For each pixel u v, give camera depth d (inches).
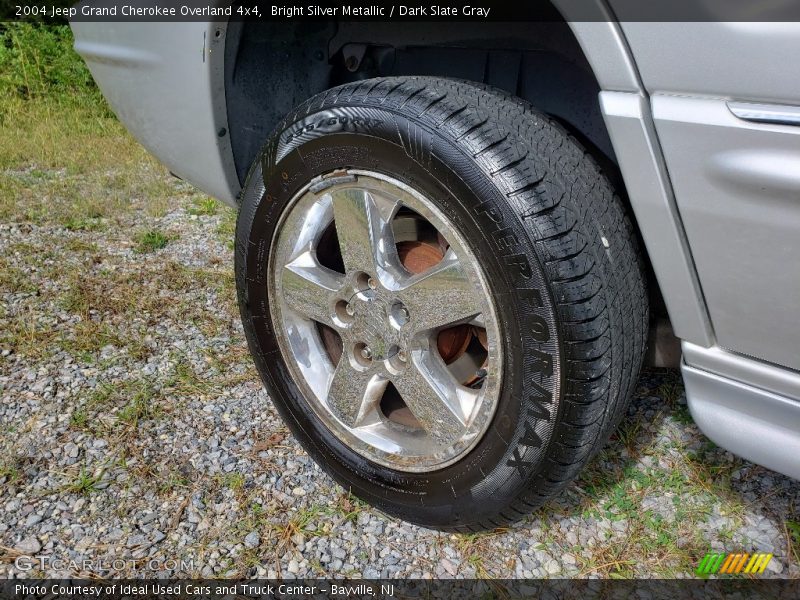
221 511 83.7
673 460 90.5
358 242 73.2
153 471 89.4
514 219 60.6
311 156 73.6
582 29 56.5
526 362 63.9
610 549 78.6
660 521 81.9
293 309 83.0
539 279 60.8
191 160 96.8
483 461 70.1
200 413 100.4
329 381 83.6
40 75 276.2
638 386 103.8
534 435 65.5
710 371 64.6
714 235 56.1
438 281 68.1
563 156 65.3
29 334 118.1
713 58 51.4
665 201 57.5
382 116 66.7
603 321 62.2
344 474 83.0
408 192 67.5
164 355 114.0
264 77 91.0
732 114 51.7
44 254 147.3
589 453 67.4
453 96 66.2
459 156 62.4
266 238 81.6
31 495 85.3
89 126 246.7
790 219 51.5
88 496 85.4
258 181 80.2
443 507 75.0
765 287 55.6
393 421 82.9
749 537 80.0
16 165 204.7
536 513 83.1
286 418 88.7
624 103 56.6
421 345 72.8
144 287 135.0
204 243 156.9
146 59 91.3
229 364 111.9
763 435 62.7
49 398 102.9
